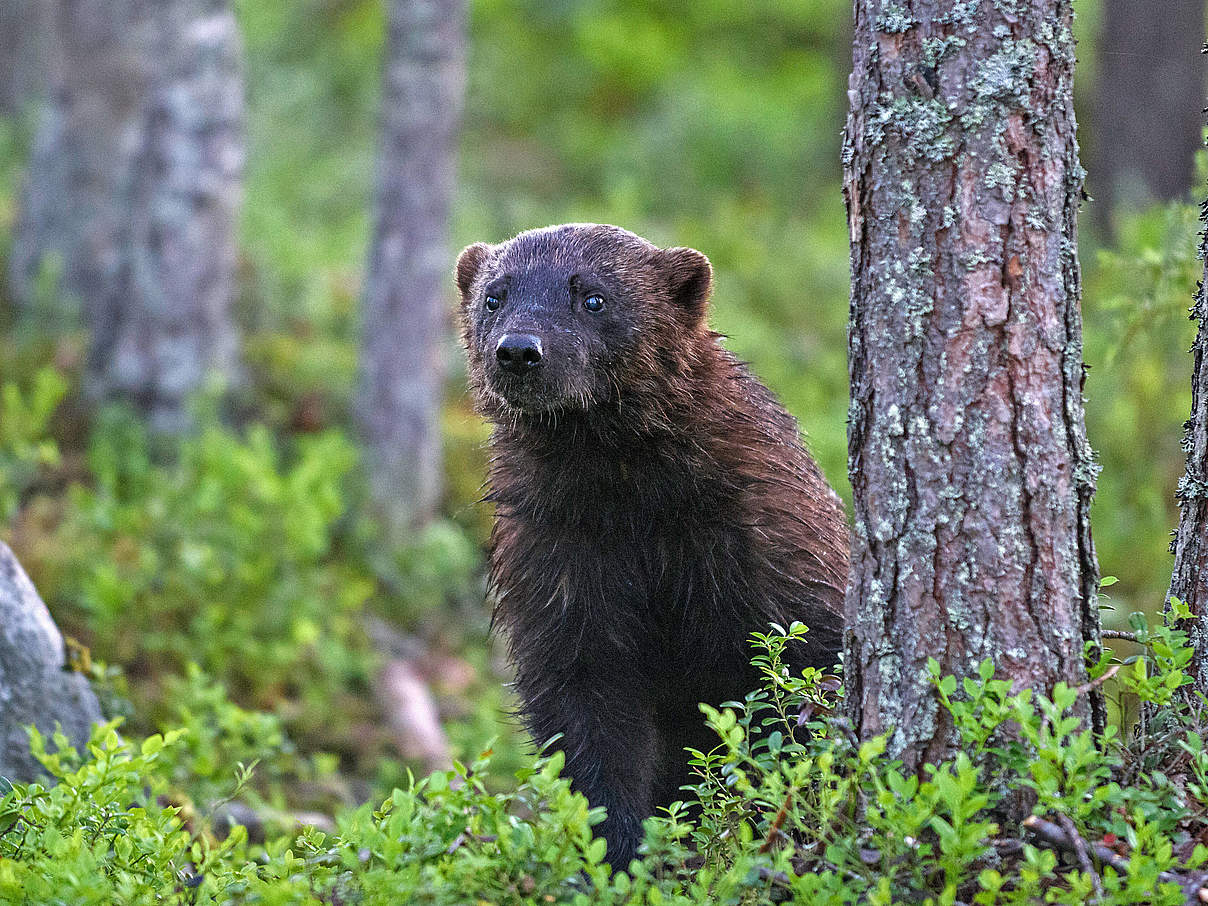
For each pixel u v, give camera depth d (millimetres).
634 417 10016
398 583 17828
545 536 10242
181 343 19062
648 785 10523
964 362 7402
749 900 6859
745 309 24688
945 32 7320
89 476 17641
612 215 28312
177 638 14430
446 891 6812
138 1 20938
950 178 7367
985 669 7078
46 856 7418
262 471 16656
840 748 7578
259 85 32875
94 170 20797
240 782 9461
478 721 15242
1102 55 27281
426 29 18641
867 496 7703
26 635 10742
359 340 19312
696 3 37406
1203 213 8391
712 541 9945
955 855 6539
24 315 20125
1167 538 17453
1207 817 7320
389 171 18797
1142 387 17938
